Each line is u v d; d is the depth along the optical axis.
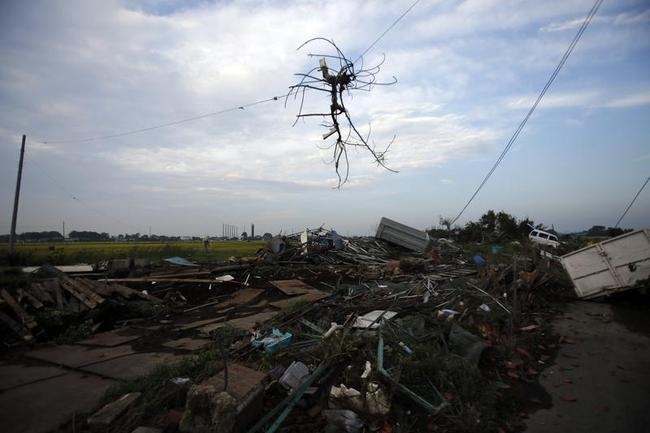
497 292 9.60
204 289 11.82
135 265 15.13
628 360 6.46
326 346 5.77
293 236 19.16
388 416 4.46
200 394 3.92
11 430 4.12
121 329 8.28
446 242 22.92
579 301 10.52
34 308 8.32
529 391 5.48
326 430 4.17
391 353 5.53
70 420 4.32
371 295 9.57
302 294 10.80
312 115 5.50
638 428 4.45
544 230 30.64
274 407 4.46
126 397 4.52
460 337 6.25
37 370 5.96
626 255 9.82
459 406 4.72
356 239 20.02
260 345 6.05
